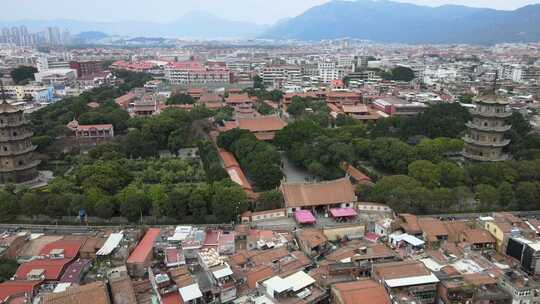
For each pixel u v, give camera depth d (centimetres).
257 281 8050
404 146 14538
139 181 13338
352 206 12056
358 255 9019
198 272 8312
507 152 16112
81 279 8369
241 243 10069
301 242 9844
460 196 11681
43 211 11175
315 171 13688
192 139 17600
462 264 8738
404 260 8744
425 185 12369
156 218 11300
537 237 9556
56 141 17375
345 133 16550
